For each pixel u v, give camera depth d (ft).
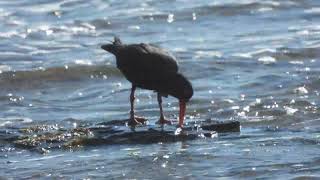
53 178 39.65
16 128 48.93
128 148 44.47
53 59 70.38
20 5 89.40
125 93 60.90
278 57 68.80
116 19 83.41
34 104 58.65
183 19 83.61
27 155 43.80
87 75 65.92
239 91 59.67
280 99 56.85
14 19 84.28
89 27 81.51
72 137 45.75
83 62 68.39
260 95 58.39
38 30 80.28
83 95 61.21
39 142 45.27
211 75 64.44
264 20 82.69
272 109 54.44
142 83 50.26
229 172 39.63
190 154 42.83
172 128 47.29
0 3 90.12
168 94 49.73
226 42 74.59
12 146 45.11
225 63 67.05
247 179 38.58
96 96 60.80
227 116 53.47
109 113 55.31
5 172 40.78
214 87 60.90
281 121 51.75
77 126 49.08
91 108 57.00
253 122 51.52
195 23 82.43
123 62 50.67
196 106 55.77
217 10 85.66
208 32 79.05
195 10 85.66
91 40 77.36
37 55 71.92
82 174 40.09
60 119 53.47
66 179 39.45
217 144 44.83
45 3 90.02
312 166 40.19
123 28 81.10
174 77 49.55
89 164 41.60
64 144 45.01
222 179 38.68
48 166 41.55
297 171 39.45
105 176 39.63
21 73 65.67
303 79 61.72
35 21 83.61
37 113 55.72
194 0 88.58
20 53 72.74
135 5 88.07
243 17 83.97
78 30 80.59
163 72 49.57
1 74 65.41
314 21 82.02
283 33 77.41
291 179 38.34
